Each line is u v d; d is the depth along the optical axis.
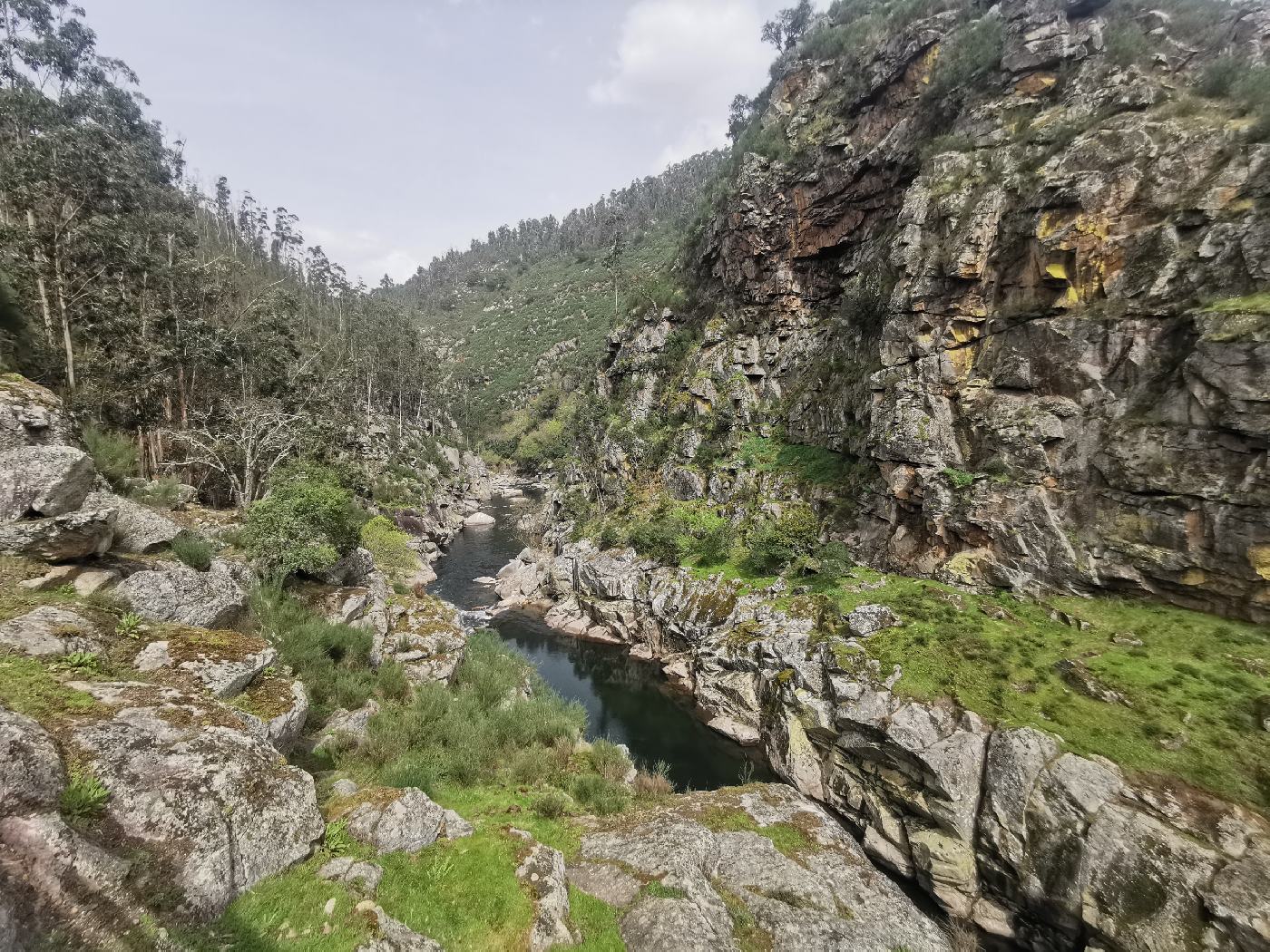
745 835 18.84
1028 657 25.42
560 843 17.19
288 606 23.56
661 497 56.25
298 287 107.06
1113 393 29.70
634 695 38.50
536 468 117.44
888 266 46.06
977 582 31.42
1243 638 23.27
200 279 53.94
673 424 63.94
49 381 32.19
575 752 24.45
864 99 55.56
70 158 38.91
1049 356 32.34
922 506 35.59
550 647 46.12
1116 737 20.72
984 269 36.00
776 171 61.72
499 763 21.23
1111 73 36.31
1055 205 33.03
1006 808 20.33
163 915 7.75
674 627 41.62
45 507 14.23
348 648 23.70
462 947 10.80
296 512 26.61
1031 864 19.17
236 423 40.84
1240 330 25.03
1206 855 16.55
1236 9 35.50
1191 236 28.94
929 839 21.77
